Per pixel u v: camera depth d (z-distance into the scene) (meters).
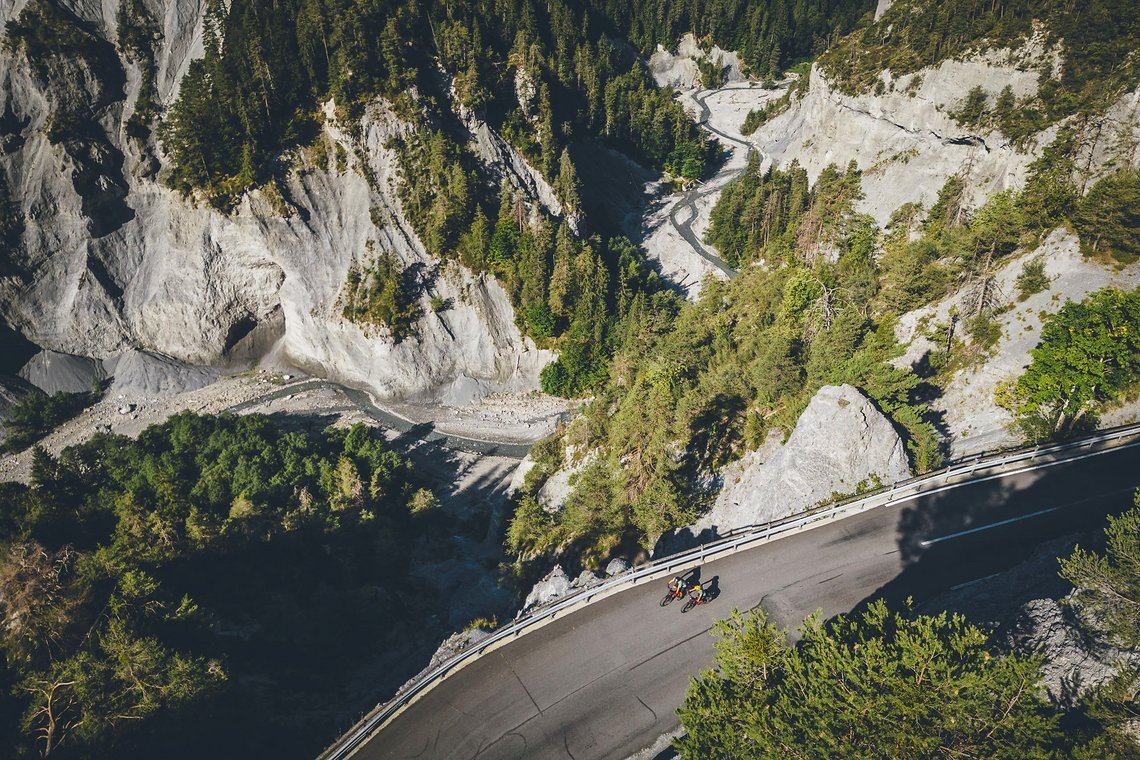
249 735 40.41
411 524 73.19
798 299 66.12
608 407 71.69
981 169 90.75
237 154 102.38
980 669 23.44
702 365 67.56
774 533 42.72
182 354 109.88
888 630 34.06
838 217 94.38
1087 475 44.72
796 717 24.17
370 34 105.25
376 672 50.97
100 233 109.38
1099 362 46.31
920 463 46.28
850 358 52.31
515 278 104.44
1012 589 35.16
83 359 108.50
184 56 116.12
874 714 23.28
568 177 115.50
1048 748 23.39
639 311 96.75
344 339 105.12
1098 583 28.88
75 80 108.56
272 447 77.56
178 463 73.19
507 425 97.31
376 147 105.31
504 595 58.59
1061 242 58.12
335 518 66.44
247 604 54.19
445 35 113.69
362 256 104.88
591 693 34.09
